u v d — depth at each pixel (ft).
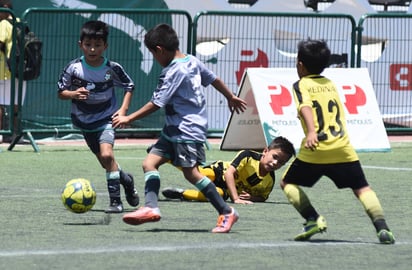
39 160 99.19
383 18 125.59
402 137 130.62
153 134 120.57
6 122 112.57
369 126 112.88
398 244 55.11
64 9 111.96
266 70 108.78
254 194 72.90
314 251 52.80
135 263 48.83
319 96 54.90
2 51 110.22
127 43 115.96
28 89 112.78
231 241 55.42
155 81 118.11
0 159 99.60
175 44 59.06
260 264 49.14
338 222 63.72
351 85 113.29
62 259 49.55
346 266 49.03
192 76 58.90
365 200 54.80
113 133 67.41
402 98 127.65
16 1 114.83
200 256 50.88
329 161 54.49
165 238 56.08
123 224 61.41
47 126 114.11
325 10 128.26
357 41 121.90
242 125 108.17
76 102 67.62
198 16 116.26
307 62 55.62
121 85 68.44
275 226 61.41
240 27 120.06
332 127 54.70
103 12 113.70
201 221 63.00
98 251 51.78
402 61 127.34
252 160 72.59
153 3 120.26
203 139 58.65
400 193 78.69
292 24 121.90
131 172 90.84
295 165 55.21
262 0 124.98
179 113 58.49
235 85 120.57
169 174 89.56
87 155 104.73
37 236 56.39
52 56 112.88
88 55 67.36
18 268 47.21
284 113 108.06
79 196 62.34
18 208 67.56
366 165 99.81
